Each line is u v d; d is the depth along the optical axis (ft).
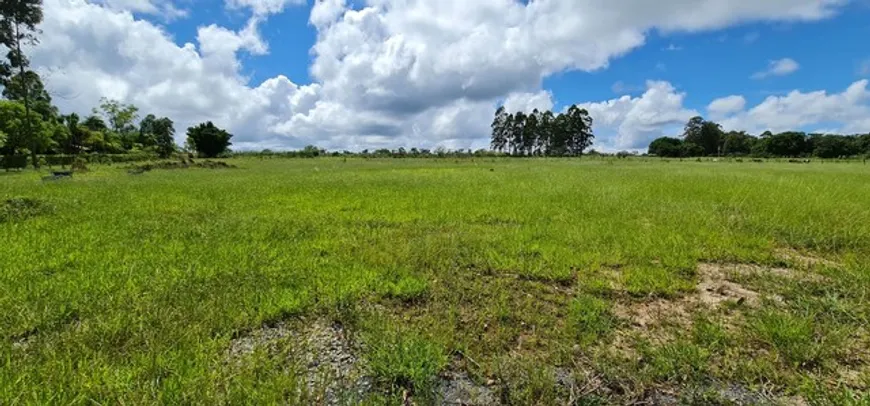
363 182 46.91
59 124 155.22
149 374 7.57
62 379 7.32
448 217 24.35
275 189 39.42
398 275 13.80
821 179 45.62
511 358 8.73
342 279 13.14
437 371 8.21
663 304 11.64
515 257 15.81
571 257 15.56
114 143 171.73
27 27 88.99
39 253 15.31
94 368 7.70
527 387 7.66
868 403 7.09
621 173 62.90
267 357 8.55
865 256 15.55
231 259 15.15
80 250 16.06
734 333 9.71
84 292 11.54
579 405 7.32
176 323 9.62
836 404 7.20
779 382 7.88
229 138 215.31
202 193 36.04
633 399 7.53
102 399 6.89
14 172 76.74
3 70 88.94
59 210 25.34
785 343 9.01
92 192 36.37
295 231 20.29
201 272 13.52
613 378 8.04
